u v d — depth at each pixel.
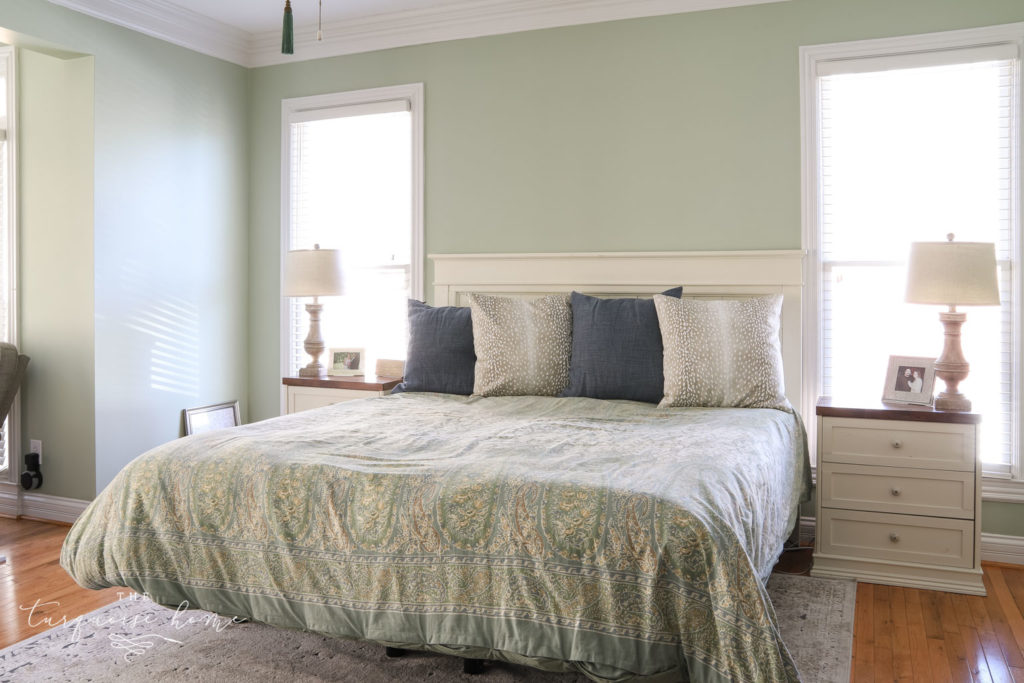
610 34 4.02
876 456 3.21
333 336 4.71
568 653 1.84
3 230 4.20
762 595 1.75
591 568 1.84
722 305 3.41
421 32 4.38
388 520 2.06
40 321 4.12
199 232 4.55
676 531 1.80
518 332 3.63
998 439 3.46
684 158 3.91
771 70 3.74
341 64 4.61
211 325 4.64
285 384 4.29
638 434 2.62
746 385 3.27
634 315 3.50
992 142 3.45
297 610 2.14
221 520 2.26
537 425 2.82
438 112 4.38
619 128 4.02
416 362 3.80
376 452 2.40
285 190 4.77
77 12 3.84
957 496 3.11
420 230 4.43
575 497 1.92
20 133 4.12
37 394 4.15
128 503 2.38
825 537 3.29
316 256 4.20
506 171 4.25
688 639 1.77
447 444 2.50
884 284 3.64
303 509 2.17
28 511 4.22
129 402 4.15
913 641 2.66
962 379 3.20
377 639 2.04
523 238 4.23
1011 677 2.40
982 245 3.08
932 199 3.55
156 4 4.13
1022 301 3.38
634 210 4.00
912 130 3.57
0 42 3.72
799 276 3.66
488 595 1.92
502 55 4.23
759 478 2.30
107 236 4.00
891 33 3.54
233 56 4.73
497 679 2.38
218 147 4.66
